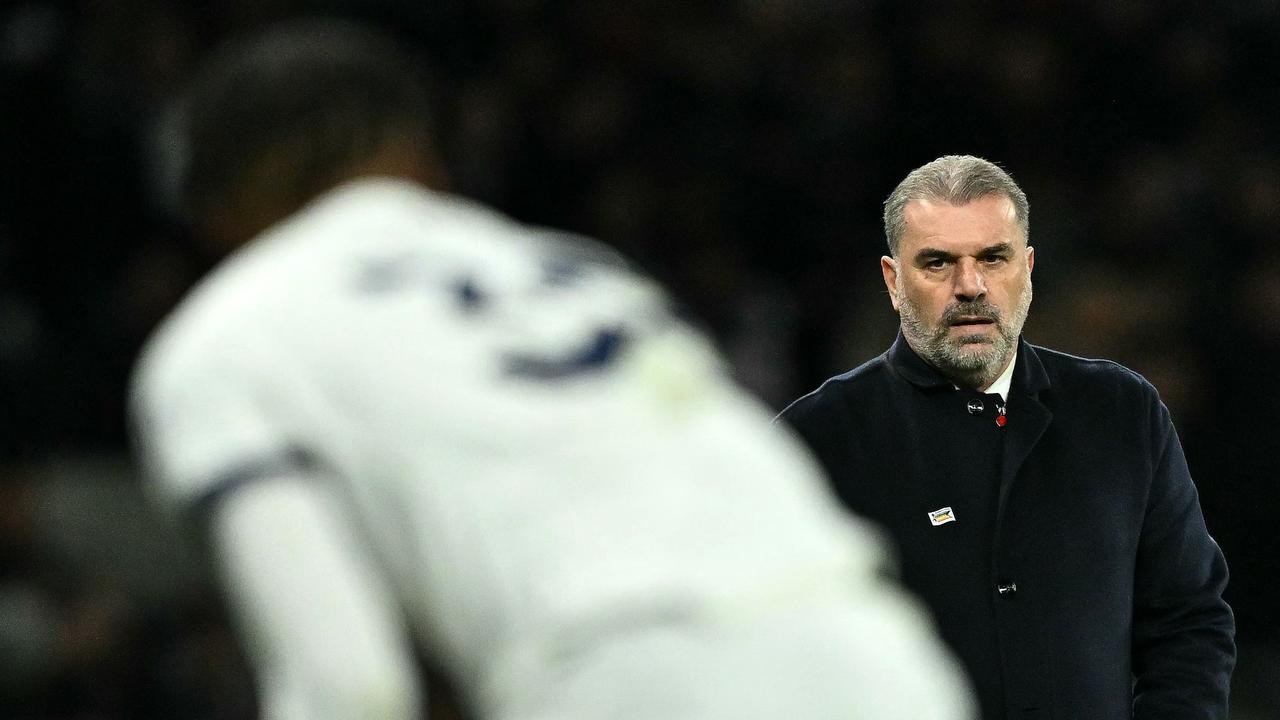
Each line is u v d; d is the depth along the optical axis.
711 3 33.59
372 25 31.92
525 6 32.62
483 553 6.00
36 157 30.88
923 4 33.81
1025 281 12.07
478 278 6.48
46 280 30.75
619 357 6.43
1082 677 11.59
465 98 31.30
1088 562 11.73
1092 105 33.34
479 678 6.09
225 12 31.33
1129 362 28.33
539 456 6.08
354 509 6.14
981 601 11.69
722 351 29.03
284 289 6.32
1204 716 11.92
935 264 11.98
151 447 6.33
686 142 32.00
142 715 24.12
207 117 6.62
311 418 6.12
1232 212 31.20
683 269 29.95
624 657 5.83
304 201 6.71
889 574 11.88
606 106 31.89
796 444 12.30
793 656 5.97
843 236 31.98
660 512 6.09
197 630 24.73
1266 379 28.09
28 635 24.31
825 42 33.53
